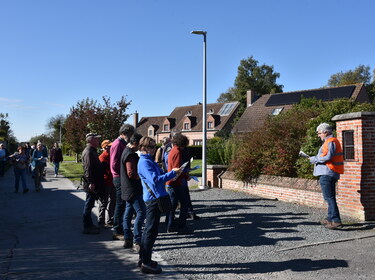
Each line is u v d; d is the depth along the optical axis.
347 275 4.50
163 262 5.14
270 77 69.50
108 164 7.29
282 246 5.84
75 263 5.09
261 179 11.40
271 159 11.29
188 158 7.41
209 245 5.99
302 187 9.63
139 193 5.52
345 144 8.08
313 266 4.85
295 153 10.80
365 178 7.57
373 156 7.63
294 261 5.07
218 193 12.15
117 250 5.76
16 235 6.89
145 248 4.64
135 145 5.49
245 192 12.13
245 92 66.94
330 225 6.87
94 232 6.89
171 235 6.70
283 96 44.88
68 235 6.83
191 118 60.69
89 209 6.88
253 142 12.02
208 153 14.89
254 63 70.69
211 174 13.88
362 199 7.55
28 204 10.59
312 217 7.95
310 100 16.95
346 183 7.98
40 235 6.86
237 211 8.84
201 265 4.99
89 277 4.52
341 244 5.87
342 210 8.10
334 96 39.59
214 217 8.22
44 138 87.06
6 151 20.22
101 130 18.70
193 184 15.20
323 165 6.98
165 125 64.75
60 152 19.80
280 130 11.33
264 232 6.75
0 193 13.06
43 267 4.91
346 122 7.97
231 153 14.10
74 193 12.80
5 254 5.55
